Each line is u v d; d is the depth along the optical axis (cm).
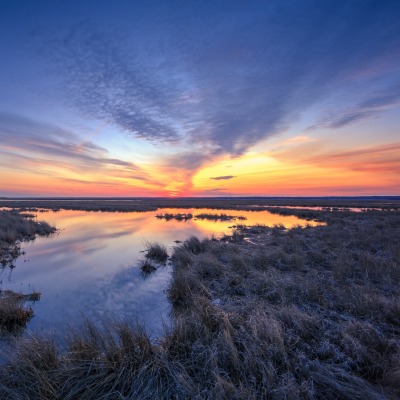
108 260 1135
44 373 353
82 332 469
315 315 526
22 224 1958
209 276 845
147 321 593
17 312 580
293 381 345
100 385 346
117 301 706
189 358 397
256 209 4975
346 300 609
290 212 3925
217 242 1437
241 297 667
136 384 345
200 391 336
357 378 353
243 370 368
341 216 3053
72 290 784
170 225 2438
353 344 418
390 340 438
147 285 829
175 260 1084
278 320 495
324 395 336
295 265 933
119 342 436
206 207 5647
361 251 1105
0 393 330
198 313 505
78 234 1862
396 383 352
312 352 414
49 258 1167
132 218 3119
